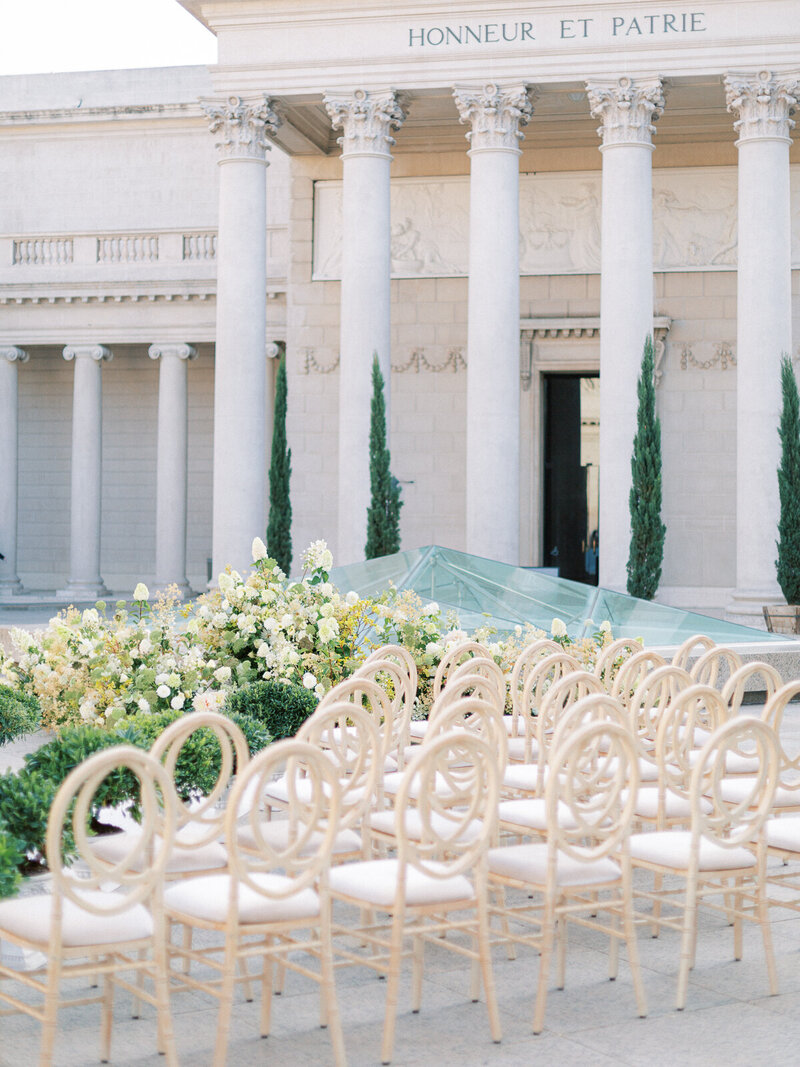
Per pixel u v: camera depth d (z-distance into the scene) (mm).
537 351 34000
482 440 27953
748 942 7648
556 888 6277
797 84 27328
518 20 28234
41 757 8281
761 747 6766
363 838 7355
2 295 38688
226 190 29406
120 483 43750
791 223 32219
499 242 28125
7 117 41781
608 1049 5922
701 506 32781
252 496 29203
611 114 27969
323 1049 5910
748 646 16797
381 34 28766
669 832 7219
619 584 27484
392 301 34312
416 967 6426
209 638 12820
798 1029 6184
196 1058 5805
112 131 41719
